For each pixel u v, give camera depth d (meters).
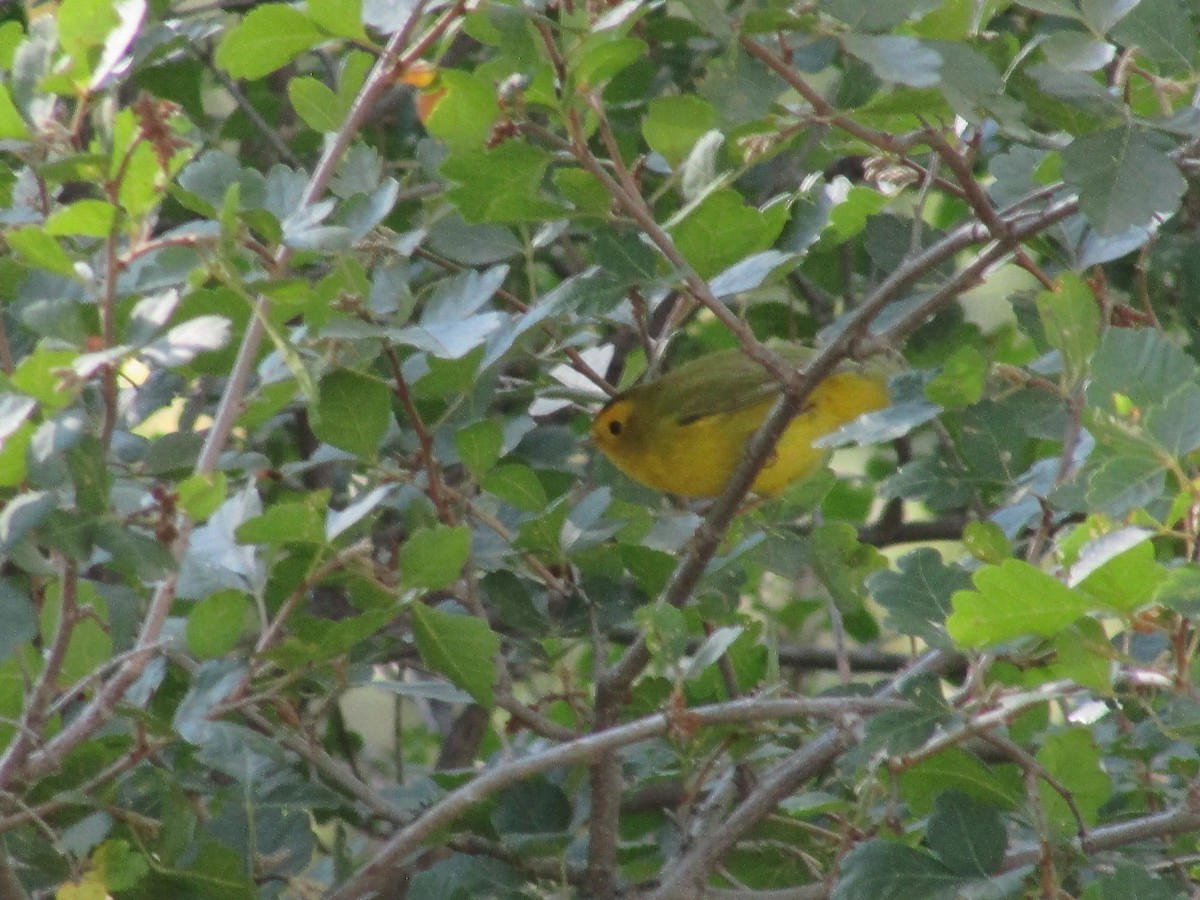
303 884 7.25
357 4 6.75
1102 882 6.30
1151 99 7.53
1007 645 6.38
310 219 6.45
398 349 9.00
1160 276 11.02
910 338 11.11
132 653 6.07
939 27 7.30
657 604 6.89
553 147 9.05
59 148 6.02
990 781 6.99
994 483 7.34
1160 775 7.89
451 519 8.01
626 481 10.98
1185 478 5.50
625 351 13.15
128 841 6.84
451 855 8.60
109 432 5.72
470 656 7.01
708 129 7.66
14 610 5.66
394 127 13.66
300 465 8.58
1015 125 6.55
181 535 6.26
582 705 8.77
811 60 8.17
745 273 7.31
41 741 6.04
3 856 6.11
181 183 7.26
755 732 8.12
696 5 6.06
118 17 5.79
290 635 7.07
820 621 14.06
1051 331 6.84
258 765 7.44
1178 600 5.25
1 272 7.60
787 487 10.33
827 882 7.30
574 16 6.53
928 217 15.52
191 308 7.15
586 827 9.37
